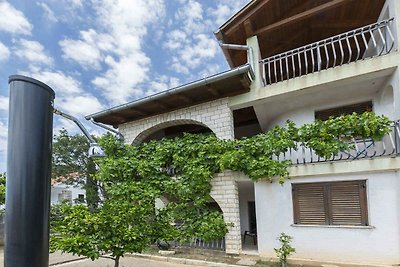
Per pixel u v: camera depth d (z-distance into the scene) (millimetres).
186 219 7805
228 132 7969
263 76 7945
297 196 6863
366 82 6695
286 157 7672
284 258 6348
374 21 8648
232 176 7602
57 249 4062
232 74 7035
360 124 6168
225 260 7008
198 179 7695
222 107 8172
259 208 7297
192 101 8664
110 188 8117
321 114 7848
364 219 6098
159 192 8102
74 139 18531
